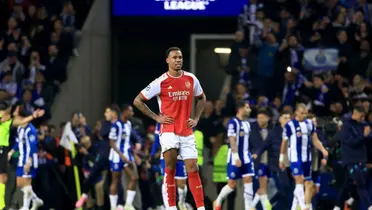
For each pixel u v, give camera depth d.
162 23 82.81
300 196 53.88
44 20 75.69
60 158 62.34
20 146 57.22
